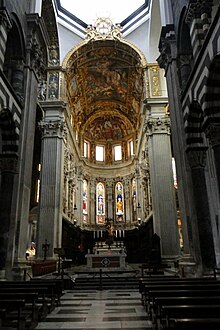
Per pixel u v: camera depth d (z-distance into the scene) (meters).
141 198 27.27
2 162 10.15
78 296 9.07
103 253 17.33
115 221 31.59
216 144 8.16
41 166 19.31
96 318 5.73
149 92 20.52
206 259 9.08
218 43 7.38
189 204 10.05
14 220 9.79
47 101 20.56
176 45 12.00
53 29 20.78
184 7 10.70
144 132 22.73
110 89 29.66
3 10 8.95
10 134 10.25
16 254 9.58
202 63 8.52
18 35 11.15
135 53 22.27
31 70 11.72
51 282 6.84
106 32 22.52
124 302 7.74
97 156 34.66
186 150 10.32
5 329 4.71
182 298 3.77
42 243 17.48
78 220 28.28
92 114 33.03
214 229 10.35
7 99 9.45
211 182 10.62
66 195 22.19
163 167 18.62
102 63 25.28
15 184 10.16
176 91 11.48
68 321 5.48
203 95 8.51
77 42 22.62
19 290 5.18
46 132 20.12
